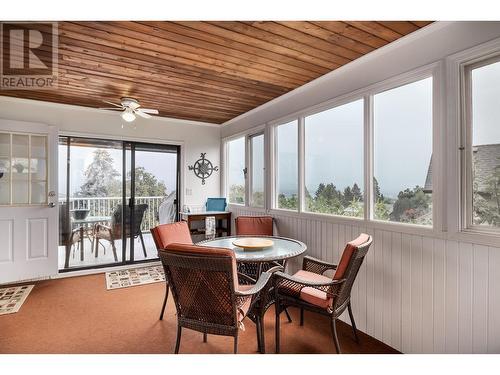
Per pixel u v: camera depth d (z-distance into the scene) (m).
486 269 1.67
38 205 3.67
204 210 5.13
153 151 4.77
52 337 2.35
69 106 3.99
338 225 2.76
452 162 1.84
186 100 3.77
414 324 2.05
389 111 2.35
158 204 4.81
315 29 2.06
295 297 2.16
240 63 2.63
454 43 1.85
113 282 3.72
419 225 2.09
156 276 3.98
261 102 3.88
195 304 1.84
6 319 2.66
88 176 4.25
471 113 1.82
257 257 2.27
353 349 2.20
